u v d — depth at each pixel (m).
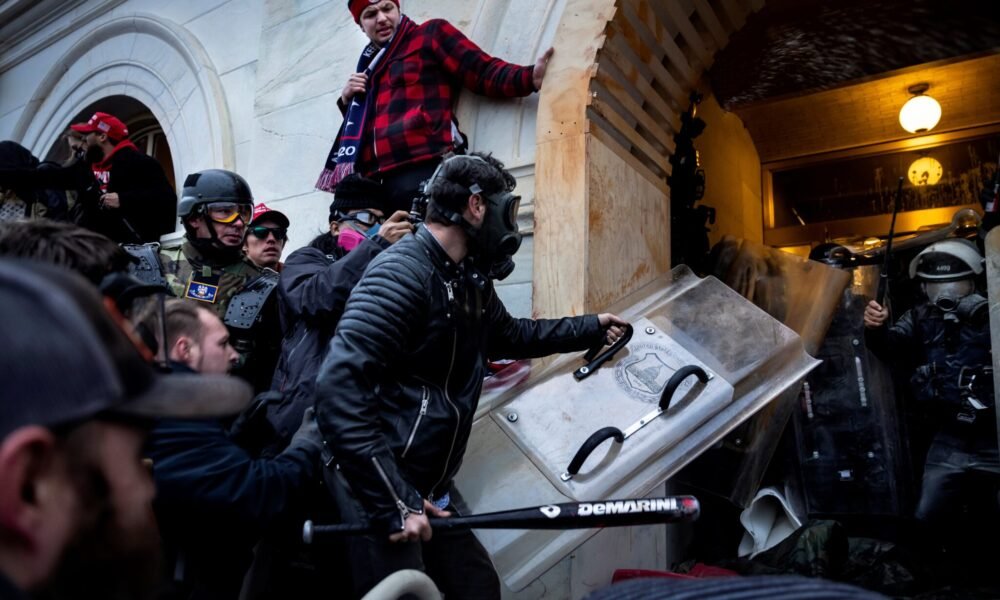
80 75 6.95
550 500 2.28
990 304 3.00
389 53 3.80
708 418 2.40
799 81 5.71
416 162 3.57
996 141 6.15
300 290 2.41
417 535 1.77
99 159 4.23
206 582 1.67
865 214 6.57
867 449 3.68
